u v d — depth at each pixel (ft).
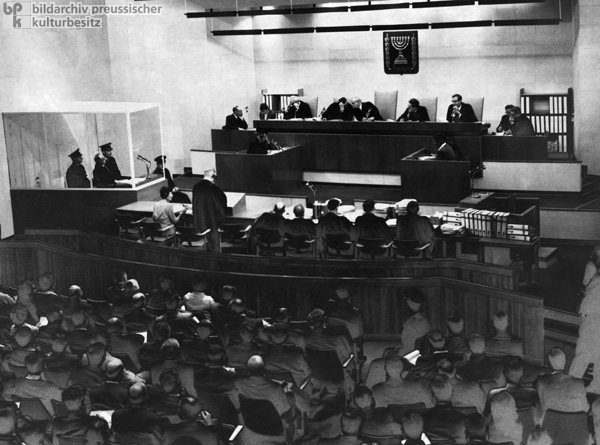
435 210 50.75
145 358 27.35
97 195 51.01
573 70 63.46
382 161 60.49
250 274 33.60
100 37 65.00
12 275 39.29
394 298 32.27
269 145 59.82
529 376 26.03
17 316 30.27
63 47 60.03
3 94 54.39
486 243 40.37
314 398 26.08
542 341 29.53
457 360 25.45
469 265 32.55
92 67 63.98
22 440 24.04
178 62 68.08
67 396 23.04
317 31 62.49
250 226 45.91
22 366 27.99
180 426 21.81
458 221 41.34
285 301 33.40
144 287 36.09
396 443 21.80
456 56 67.56
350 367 27.09
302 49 71.77
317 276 34.37
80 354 29.01
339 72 71.15
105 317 32.53
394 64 68.69
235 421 24.84
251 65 72.69
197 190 45.09
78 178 51.57
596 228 48.44
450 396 21.90
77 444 22.85
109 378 24.77
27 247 38.75
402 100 69.77
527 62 65.82
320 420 25.14
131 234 48.37
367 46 70.03
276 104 72.28
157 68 67.77
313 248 41.81
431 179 52.90
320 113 71.92
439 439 21.83
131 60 67.41
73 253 37.96
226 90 70.64
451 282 31.22
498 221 40.42
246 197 50.80
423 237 39.24
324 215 41.09
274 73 72.79
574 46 62.03
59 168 54.44
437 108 68.85
